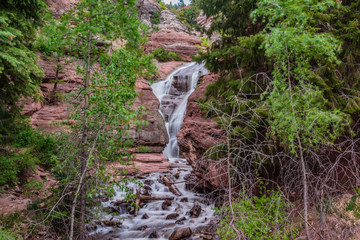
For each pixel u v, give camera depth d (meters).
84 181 4.89
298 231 4.79
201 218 8.07
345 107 5.63
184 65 30.89
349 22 5.89
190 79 25.38
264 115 6.00
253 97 7.21
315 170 5.16
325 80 5.69
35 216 5.79
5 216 5.86
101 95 4.79
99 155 4.86
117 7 5.15
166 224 7.88
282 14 3.74
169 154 19.19
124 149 5.21
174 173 13.88
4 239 4.54
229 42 10.01
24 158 8.80
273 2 3.71
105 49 5.49
